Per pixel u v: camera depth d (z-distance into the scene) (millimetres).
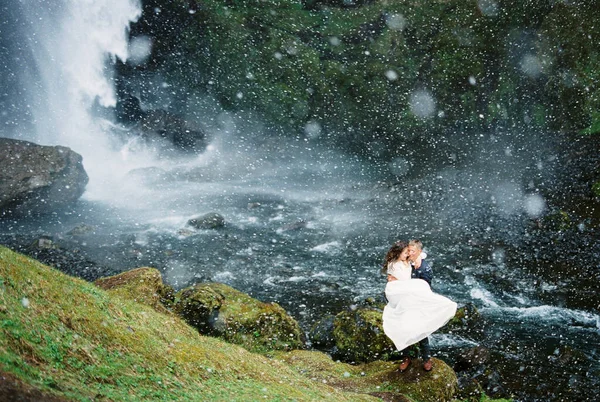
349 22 21562
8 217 14344
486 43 20094
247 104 21828
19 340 2850
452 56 20375
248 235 13727
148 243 12969
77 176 15688
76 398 2670
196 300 7477
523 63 19453
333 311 9375
